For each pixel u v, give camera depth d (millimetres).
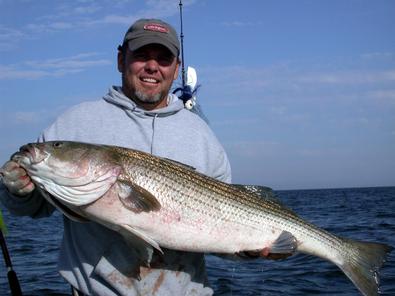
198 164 1611
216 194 1598
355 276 1857
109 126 1568
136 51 1578
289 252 1708
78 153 1417
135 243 1440
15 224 9688
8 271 1573
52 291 3414
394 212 10625
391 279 3408
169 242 1489
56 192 1406
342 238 1874
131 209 1437
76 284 1476
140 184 1466
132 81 1589
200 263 1591
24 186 1381
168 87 1620
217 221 1585
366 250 1864
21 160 1375
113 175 1430
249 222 1656
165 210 1490
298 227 1784
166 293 1493
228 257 1684
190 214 1531
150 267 1482
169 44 1573
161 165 1512
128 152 1483
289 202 20359
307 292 3234
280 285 3438
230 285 3463
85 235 1476
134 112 1588
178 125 1630
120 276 1453
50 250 5344
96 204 1421
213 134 1721
